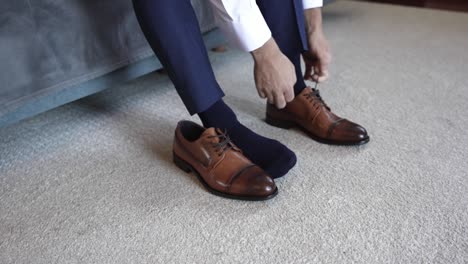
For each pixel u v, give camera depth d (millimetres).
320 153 990
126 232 771
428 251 697
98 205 847
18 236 773
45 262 712
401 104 1219
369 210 798
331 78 1421
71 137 1121
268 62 819
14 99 905
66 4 941
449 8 2254
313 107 1033
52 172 969
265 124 1143
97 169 972
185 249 724
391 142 1025
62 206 850
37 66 925
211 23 1284
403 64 1518
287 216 791
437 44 1711
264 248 718
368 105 1221
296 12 924
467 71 1434
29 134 1147
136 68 1169
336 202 823
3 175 965
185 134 967
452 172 903
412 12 2207
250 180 818
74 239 760
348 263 680
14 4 860
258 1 933
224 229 766
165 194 870
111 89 1411
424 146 1003
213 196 858
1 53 859
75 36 975
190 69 804
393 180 883
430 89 1309
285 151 889
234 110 1225
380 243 718
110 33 1042
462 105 1200
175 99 1328
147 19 783
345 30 1951
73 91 1036
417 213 786
